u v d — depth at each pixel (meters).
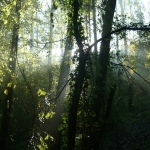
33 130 7.04
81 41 6.96
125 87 19.88
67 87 12.22
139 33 8.23
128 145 15.81
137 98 23.02
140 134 16.88
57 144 12.44
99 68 7.23
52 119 13.17
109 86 8.91
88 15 9.04
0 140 14.77
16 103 18.69
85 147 8.38
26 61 13.84
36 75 18.97
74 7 7.16
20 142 17.23
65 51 13.28
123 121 18.94
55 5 7.97
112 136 17.33
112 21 8.88
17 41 12.98
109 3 9.08
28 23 13.27
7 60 13.09
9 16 11.40
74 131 6.71
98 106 8.88
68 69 13.23
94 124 8.20
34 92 17.55
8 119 14.91
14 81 11.95
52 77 20.14
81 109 7.46
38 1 13.28
